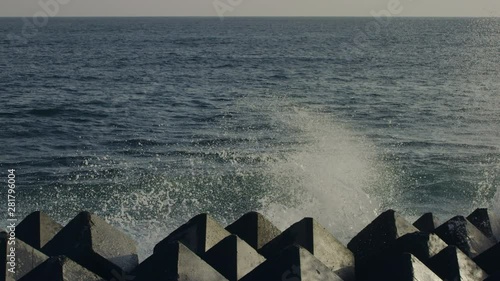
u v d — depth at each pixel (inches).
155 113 1205.1
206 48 3383.4
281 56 2748.5
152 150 882.1
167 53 2992.1
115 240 364.5
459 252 339.6
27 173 764.0
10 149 896.9
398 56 2593.5
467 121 1101.7
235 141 923.4
